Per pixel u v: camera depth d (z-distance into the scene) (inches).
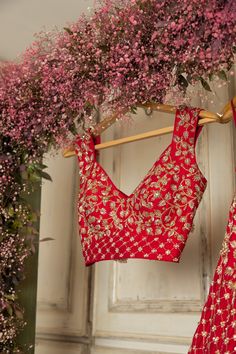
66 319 110.0
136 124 102.8
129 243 67.9
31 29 103.5
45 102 76.3
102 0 71.1
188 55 60.1
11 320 78.6
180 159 66.4
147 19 64.2
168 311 88.7
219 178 85.4
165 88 66.3
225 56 58.1
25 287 82.7
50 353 111.7
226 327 53.8
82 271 109.0
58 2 95.9
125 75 67.5
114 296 99.3
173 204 65.5
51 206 121.3
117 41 67.2
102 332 99.7
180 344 85.5
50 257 118.4
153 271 93.1
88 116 75.2
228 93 86.0
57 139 77.4
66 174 119.5
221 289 55.9
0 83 79.9
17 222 80.4
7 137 82.7
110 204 71.1
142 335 92.0
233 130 84.6
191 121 67.1
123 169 103.2
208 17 56.8
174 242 64.2
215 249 83.7
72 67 70.9
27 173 81.0
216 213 84.7
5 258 78.6
